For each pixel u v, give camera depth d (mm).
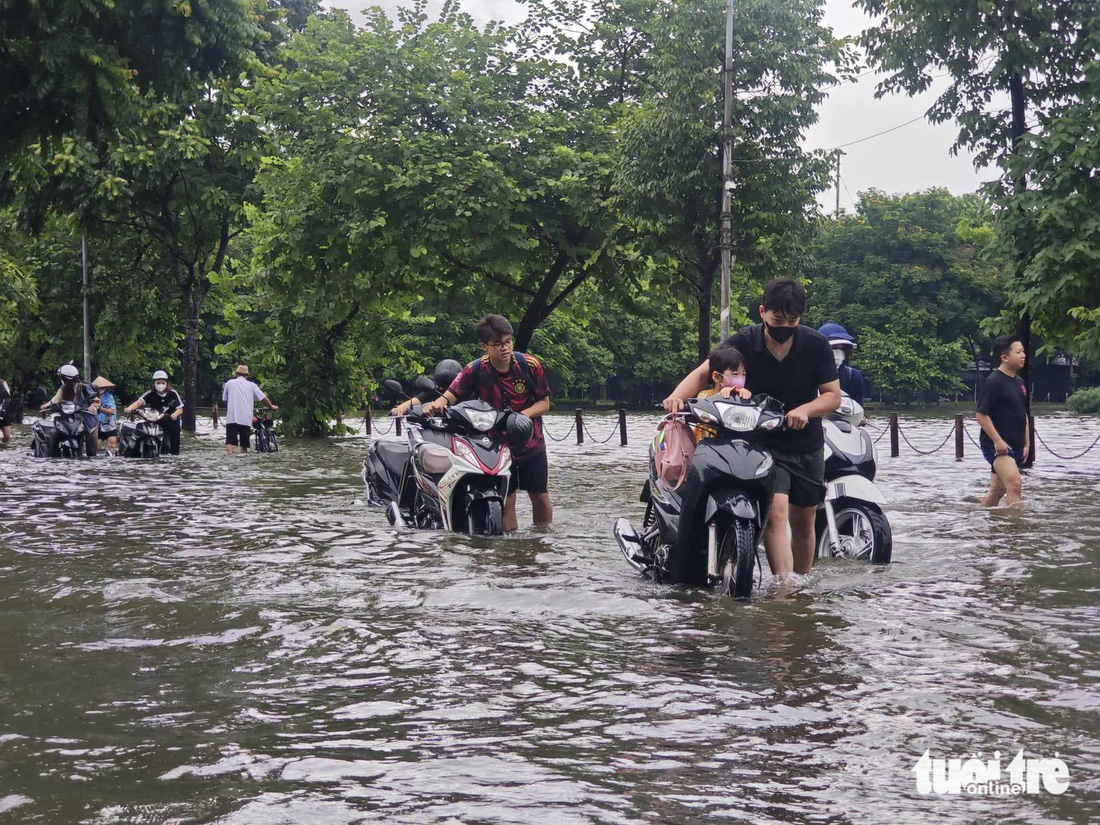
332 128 25422
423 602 6188
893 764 3504
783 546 6793
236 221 33125
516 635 5348
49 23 14883
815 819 3053
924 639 5199
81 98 15266
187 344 34844
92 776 3406
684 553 6652
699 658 4871
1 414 28094
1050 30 18703
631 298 29297
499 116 26422
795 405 6980
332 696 4309
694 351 74000
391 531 9422
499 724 3941
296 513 11016
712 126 24812
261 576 7039
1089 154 16766
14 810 3123
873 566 7391
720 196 25250
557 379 70500
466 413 9484
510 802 3176
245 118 30906
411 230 24859
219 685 4480
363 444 26406
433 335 63094
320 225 25500
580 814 3084
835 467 7945
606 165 25875
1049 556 7777
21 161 17875
